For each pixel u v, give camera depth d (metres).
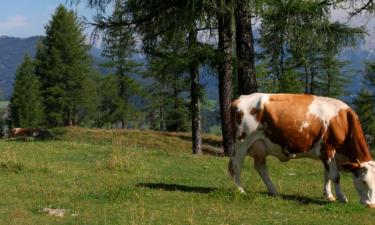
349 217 9.27
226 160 17.50
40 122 61.88
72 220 8.80
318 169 16.66
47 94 59.59
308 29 17.75
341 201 10.52
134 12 19.41
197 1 17.22
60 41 59.12
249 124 10.78
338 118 10.36
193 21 17.83
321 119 10.39
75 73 59.53
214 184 12.71
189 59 20.69
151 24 19.45
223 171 15.07
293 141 10.53
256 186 12.14
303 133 10.46
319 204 10.34
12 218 8.91
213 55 20.14
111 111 58.28
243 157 11.01
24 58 62.78
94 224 8.55
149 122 61.31
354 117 10.41
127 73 56.41
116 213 9.27
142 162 15.58
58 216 9.03
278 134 10.58
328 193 10.91
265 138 10.79
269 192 11.13
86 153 17.53
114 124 62.44
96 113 61.88
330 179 10.80
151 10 18.80
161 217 9.02
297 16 17.50
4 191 10.95
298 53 19.19
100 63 55.84
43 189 11.18
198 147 27.73
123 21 19.83
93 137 39.91
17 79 61.75
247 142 10.93
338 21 18.59
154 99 54.66
